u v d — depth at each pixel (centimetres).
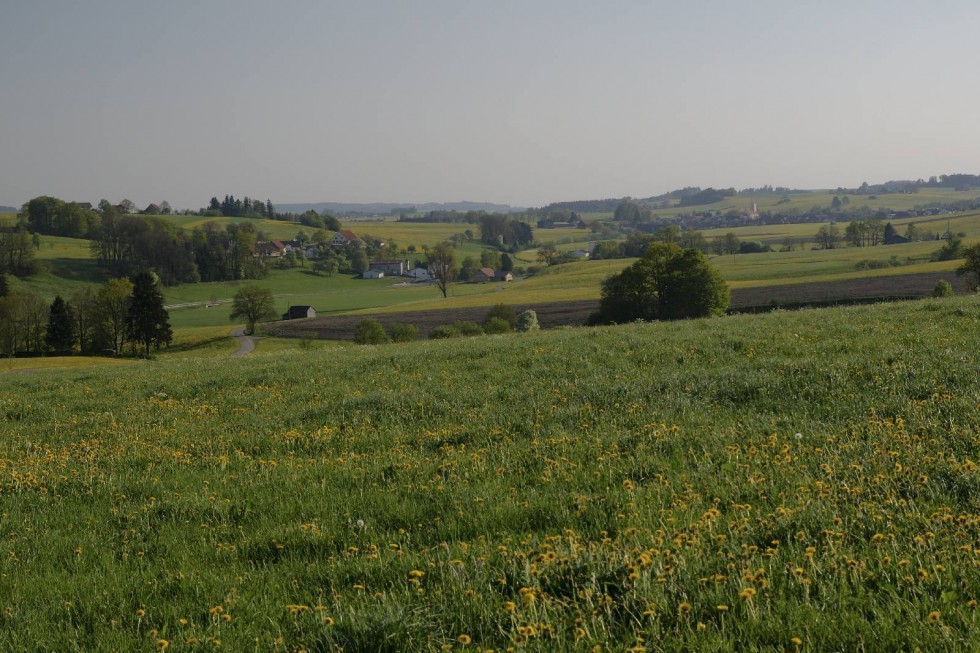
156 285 11131
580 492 866
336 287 19775
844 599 498
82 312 10888
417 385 1853
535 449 1096
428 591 601
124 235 18625
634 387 1457
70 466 1289
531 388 1609
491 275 19762
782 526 652
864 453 868
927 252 15775
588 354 2022
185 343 11488
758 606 490
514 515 802
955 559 541
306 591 646
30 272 16900
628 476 921
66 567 799
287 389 2014
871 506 674
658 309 8294
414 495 923
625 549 614
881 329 1947
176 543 840
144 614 628
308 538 796
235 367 2627
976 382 1173
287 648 534
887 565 542
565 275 18688
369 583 647
